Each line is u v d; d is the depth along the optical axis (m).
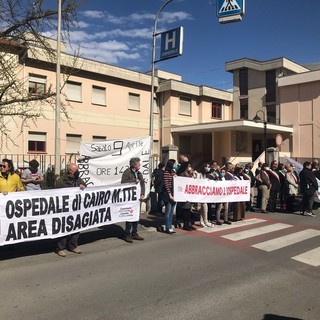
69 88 23.14
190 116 30.78
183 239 8.28
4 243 6.31
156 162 15.59
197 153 31.03
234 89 34.41
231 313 4.34
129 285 5.27
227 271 5.97
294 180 12.72
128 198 8.02
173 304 4.59
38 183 8.96
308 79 27.66
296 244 7.90
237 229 9.48
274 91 31.70
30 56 19.30
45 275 5.69
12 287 5.16
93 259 6.60
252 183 13.02
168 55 12.74
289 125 28.98
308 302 4.70
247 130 27.75
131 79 26.44
